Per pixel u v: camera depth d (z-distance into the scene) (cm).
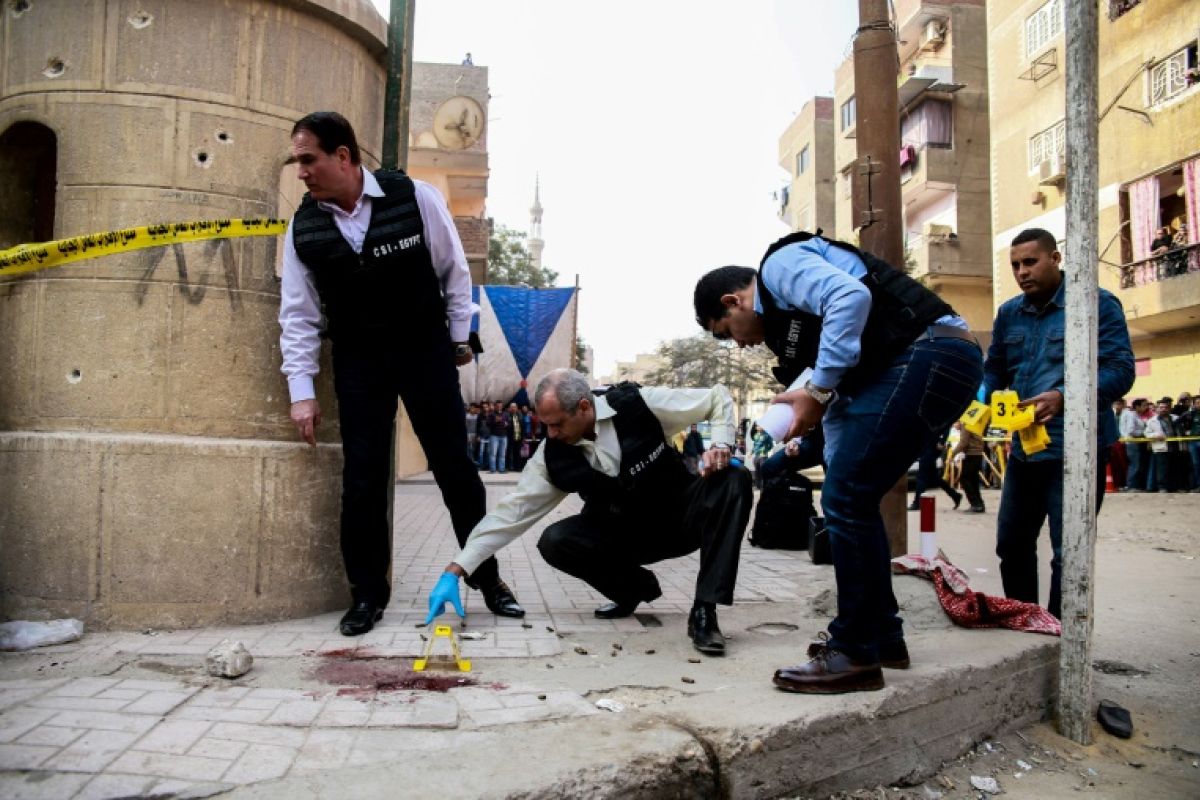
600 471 356
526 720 246
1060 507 355
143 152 346
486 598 395
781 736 237
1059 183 2053
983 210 2783
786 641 361
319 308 361
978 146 2806
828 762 248
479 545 354
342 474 383
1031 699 321
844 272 270
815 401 262
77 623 325
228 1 357
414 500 1079
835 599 417
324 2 378
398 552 597
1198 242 1627
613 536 381
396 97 412
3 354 347
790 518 687
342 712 244
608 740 221
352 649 317
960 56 2800
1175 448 1509
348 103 399
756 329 292
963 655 309
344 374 354
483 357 2031
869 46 523
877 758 261
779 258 276
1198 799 261
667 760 215
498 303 2005
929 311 277
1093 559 307
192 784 191
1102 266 1856
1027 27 2175
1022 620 353
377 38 411
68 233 346
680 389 365
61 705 239
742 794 228
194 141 351
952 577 372
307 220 338
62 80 346
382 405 358
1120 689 351
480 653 322
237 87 359
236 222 355
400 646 324
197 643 316
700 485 360
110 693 251
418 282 351
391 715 243
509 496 361
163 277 344
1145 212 1759
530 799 192
